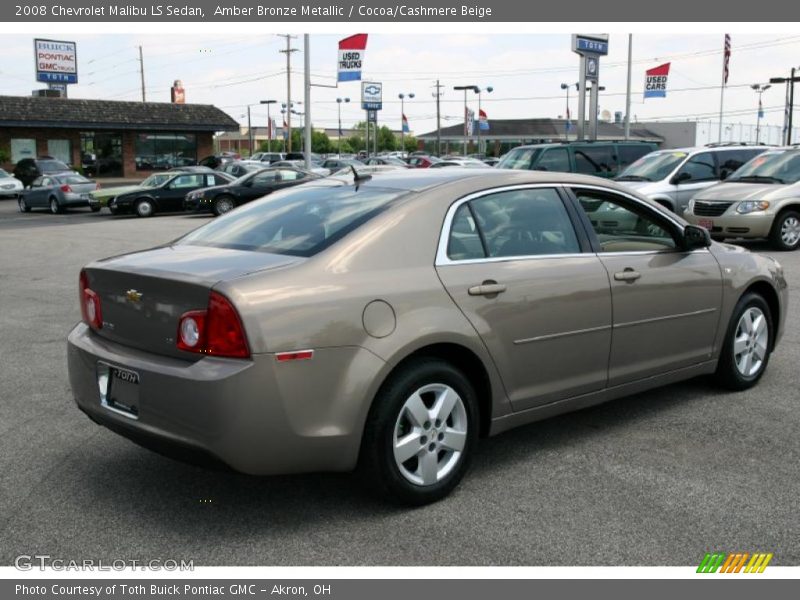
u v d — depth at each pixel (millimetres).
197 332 3566
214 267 3779
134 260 4086
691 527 3795
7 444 4945
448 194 4277
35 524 3871
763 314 5949
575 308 4543
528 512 3953
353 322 3703
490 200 4430
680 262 5219
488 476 4391
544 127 90812
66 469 4547
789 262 12281
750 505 4023
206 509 4027
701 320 5379
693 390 5949
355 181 4656
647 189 15492
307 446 3615
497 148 92562
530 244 4496
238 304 3488
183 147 48812
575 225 4742
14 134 43938
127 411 3834
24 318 8859
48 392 6039
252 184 26109
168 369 3604
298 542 3688
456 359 4223
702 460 4609
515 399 4359
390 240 3988
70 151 45656
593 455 4691
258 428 3498
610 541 3668
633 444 4863
